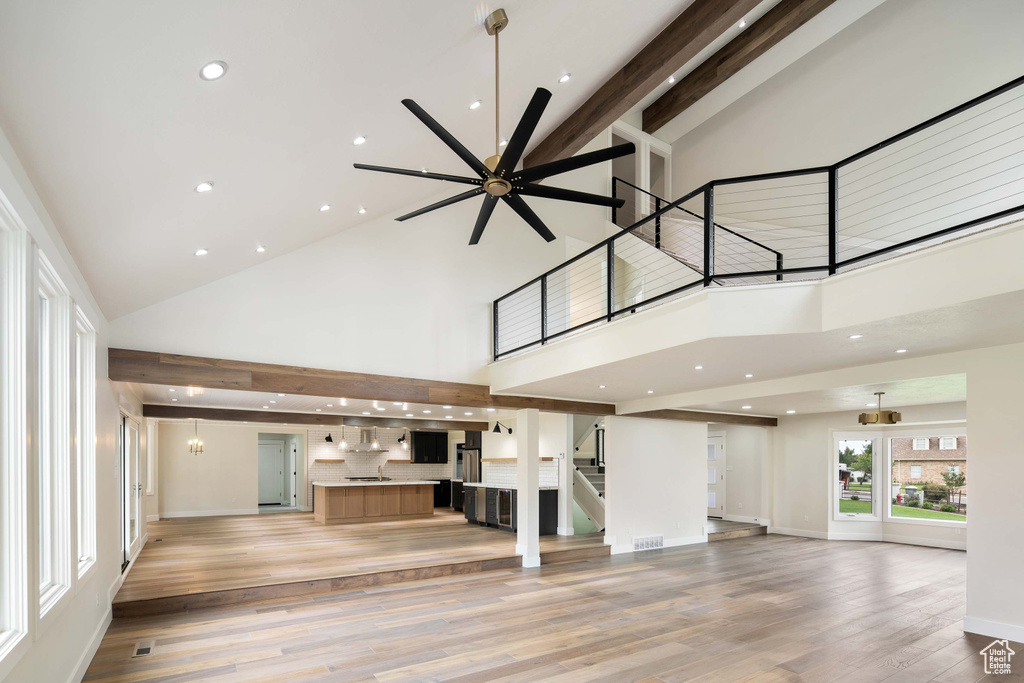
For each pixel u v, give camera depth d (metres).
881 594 6.77
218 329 6.43
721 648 4.88
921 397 8.18
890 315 4.07
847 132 8.75
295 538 9.78
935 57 7.71
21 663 2.54
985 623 5.21
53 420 3.34
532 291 9.00
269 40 2.12
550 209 9.56
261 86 2.44
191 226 4.02
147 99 2.18
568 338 6.61
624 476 9.56
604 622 5.58
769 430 12.27
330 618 5.66
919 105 7.85
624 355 5.73
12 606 2.51
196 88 2.23
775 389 7.05
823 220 8.98
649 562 8.64
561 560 8.57
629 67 6.00
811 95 9.30
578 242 9.89
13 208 2.25
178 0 1.68
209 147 2.84
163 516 12.86
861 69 8.62
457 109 4.15
